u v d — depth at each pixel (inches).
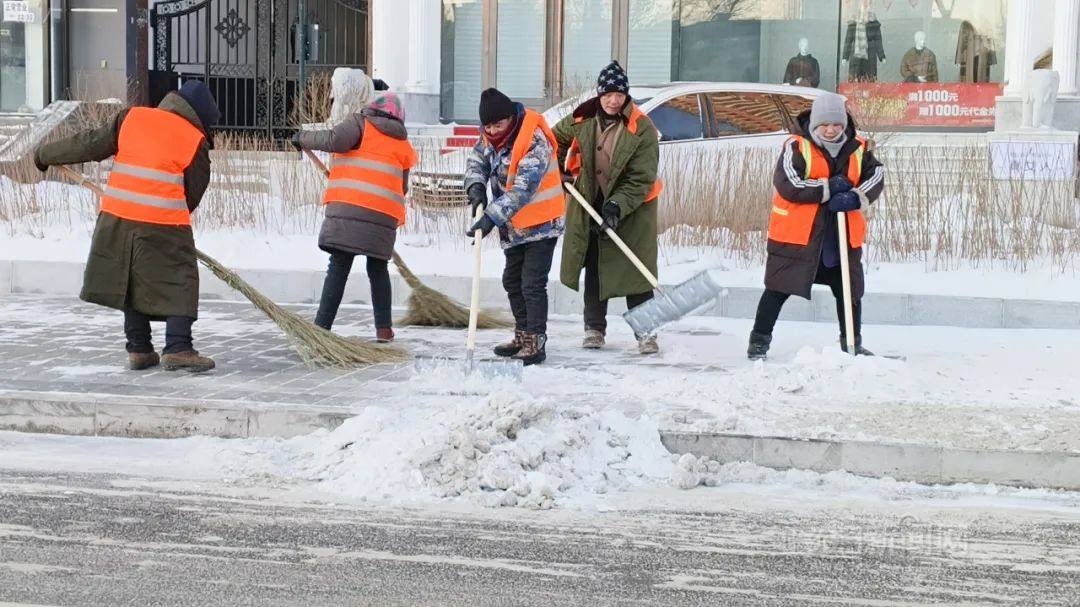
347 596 204.1
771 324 386.3
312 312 489.7
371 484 263.4
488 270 516.4
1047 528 247.4
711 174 560.7
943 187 548.4
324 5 959.0
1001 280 489.4
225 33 925.8
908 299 466.9
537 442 272.8
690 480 271.6
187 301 349.7
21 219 579.5
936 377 358.0
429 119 837.8
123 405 308.5
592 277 406.6
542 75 867.4
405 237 558.3
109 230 343.3
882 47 837.8
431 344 415.2
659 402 318.3
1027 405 320.2
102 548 224.8
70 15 896.9
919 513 256.8
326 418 301.9
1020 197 525.7
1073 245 514.0
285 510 249.8
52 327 430.6
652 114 619.2
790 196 367.9
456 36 874.1
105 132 347.6
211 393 322.0
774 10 846.5
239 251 537.3
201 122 351.6
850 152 367.9
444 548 228.7
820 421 298.4
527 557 224.5
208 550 225.1
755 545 234.2
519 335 391.5
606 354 399.5
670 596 206.7
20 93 892.6
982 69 828.6
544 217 374.0
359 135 392.5
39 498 253.9
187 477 271.7
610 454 280.1
